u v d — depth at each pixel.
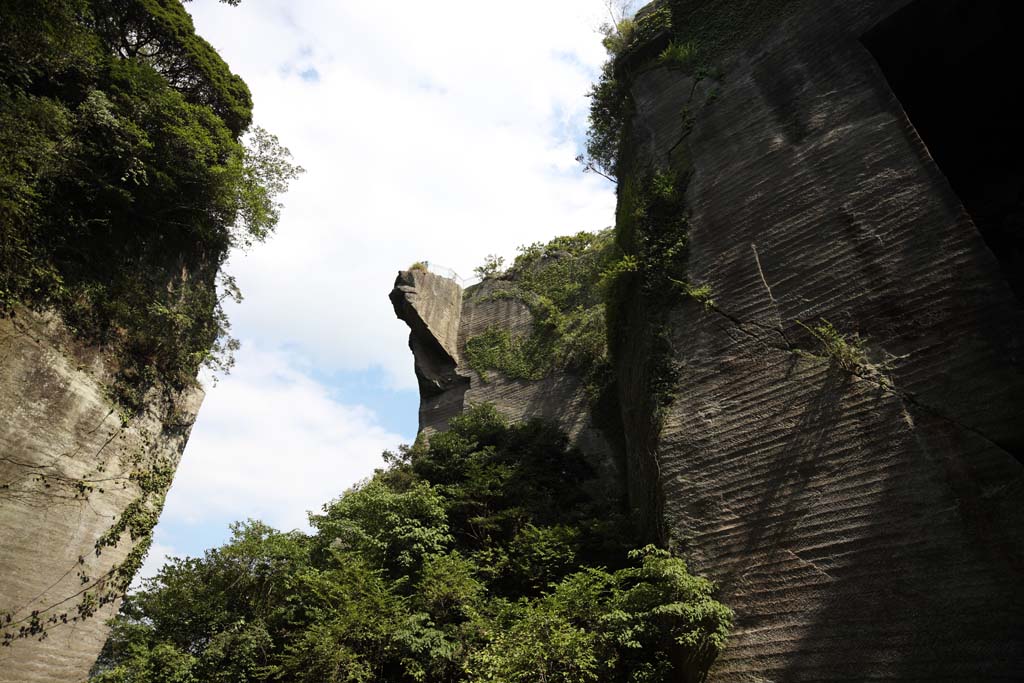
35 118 16.03
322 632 16.22
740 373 13.74
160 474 18.33
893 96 14.10
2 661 13.48
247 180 20.81
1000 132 15.97
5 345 14.63
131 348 18.11
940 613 9.41
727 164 16.64
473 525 20.86
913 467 10.59
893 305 12.10
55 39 16.80
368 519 21.00
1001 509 9.49
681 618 11.97
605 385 27.20
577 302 32.09
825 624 10.39
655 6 22.17
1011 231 14.70
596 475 24.42
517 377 31.38
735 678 10.91
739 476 12.71
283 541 21.55
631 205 18.62
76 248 16.75
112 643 20.09
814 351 12.77
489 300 35.88
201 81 22.75
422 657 15.66
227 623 19.19
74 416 16.02
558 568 17.81
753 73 17.53
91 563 15.89
